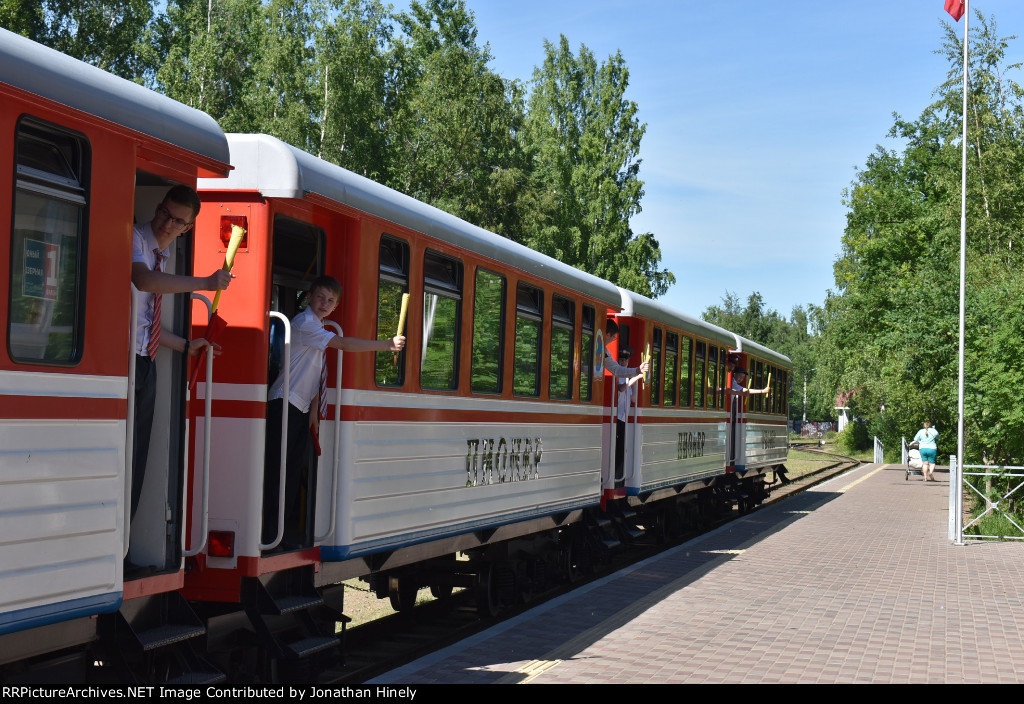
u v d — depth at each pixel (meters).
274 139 6.47
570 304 11.80
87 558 4.77
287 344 6.45
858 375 45.75
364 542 7.30
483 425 9.37
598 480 12.70
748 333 128.62
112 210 4.96
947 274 25.98
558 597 10.57
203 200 6.55
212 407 6.39
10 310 4.38
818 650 8.40
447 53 44.44
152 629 5.51
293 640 6.75
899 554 14.52
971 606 10.52
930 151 35.59
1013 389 17.09
